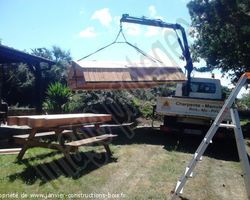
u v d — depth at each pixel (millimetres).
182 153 9594
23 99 26406
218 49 24188
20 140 7477
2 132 10641
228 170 7926
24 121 6695
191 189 6117
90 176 6598
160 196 5594
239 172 7770
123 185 6125
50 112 15305
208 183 6617
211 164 8531
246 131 17016
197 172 7473
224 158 9523
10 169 6723
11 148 9062
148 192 5777
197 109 11445
